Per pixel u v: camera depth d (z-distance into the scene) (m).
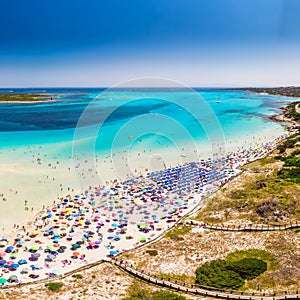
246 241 58.09
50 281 48.03
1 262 53.44
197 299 42.91
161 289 46.03
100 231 64.88
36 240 61.53
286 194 72.44
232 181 89.31
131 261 53.81
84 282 47.47
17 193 82.19
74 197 80.12
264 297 42.59
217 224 65.19
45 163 105.50
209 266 49.78
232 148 133.00
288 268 48.59
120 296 43.44
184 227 65.62
